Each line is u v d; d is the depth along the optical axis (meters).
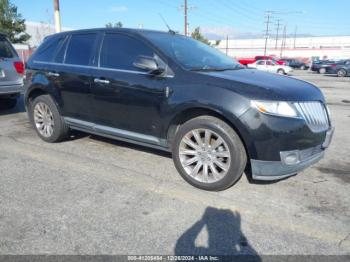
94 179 4.12
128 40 4.50
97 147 5.34
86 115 4.96
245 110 3.45
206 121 3.73
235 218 3.27
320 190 3.92
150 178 4.18
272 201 3.63
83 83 4.82
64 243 2.84
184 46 4.62
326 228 3.13
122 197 3.66
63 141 5.64
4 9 30.47
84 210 3.38
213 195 3.74
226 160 3.71
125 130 4.57
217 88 3.64
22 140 5.70
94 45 4.85
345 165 4.77
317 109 3.76
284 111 3.44
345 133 6.66
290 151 3.50
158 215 3.30
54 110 5.34
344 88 16.88
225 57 5.06
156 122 4.15
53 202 3.53
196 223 3.18
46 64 5.42
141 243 2.86
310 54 70.56
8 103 8.51
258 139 3.44
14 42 31.25
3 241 2.85
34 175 4.23
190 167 4.00
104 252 2.73
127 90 4.32
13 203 3.50
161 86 4.01
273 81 3.88
